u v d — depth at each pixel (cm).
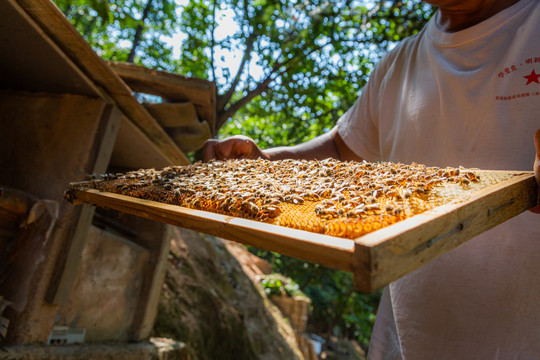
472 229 70
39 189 233
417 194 78
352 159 192
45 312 221
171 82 304
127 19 427
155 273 353
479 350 113
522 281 108
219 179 113
